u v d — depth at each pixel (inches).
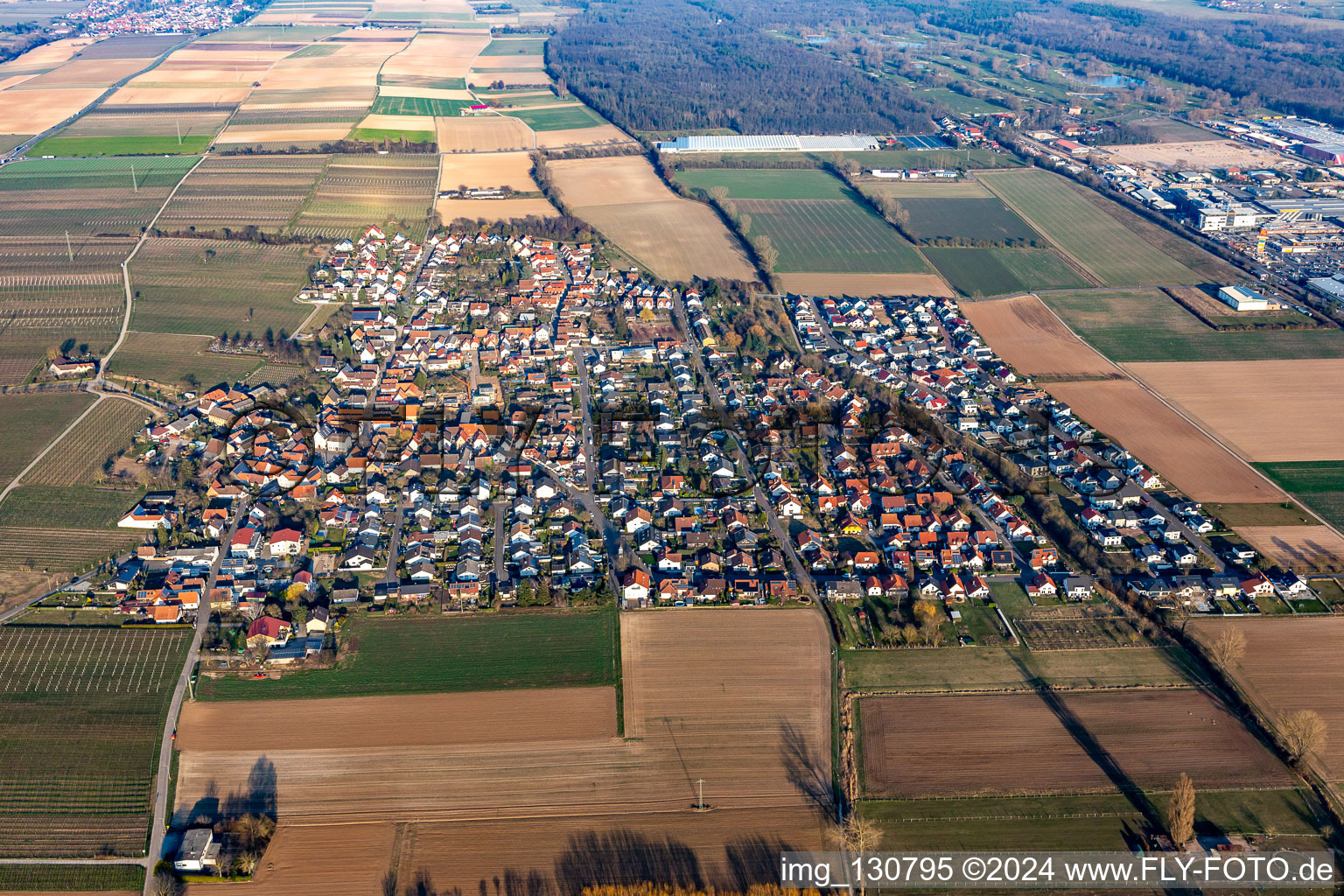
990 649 6328.7
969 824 5073.8
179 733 5585.6
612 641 6382.9
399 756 5472.4
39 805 5132.9
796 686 6008.9
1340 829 5049.2
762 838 4992.6
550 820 5093.5
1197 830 5044.3
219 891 4719.5
